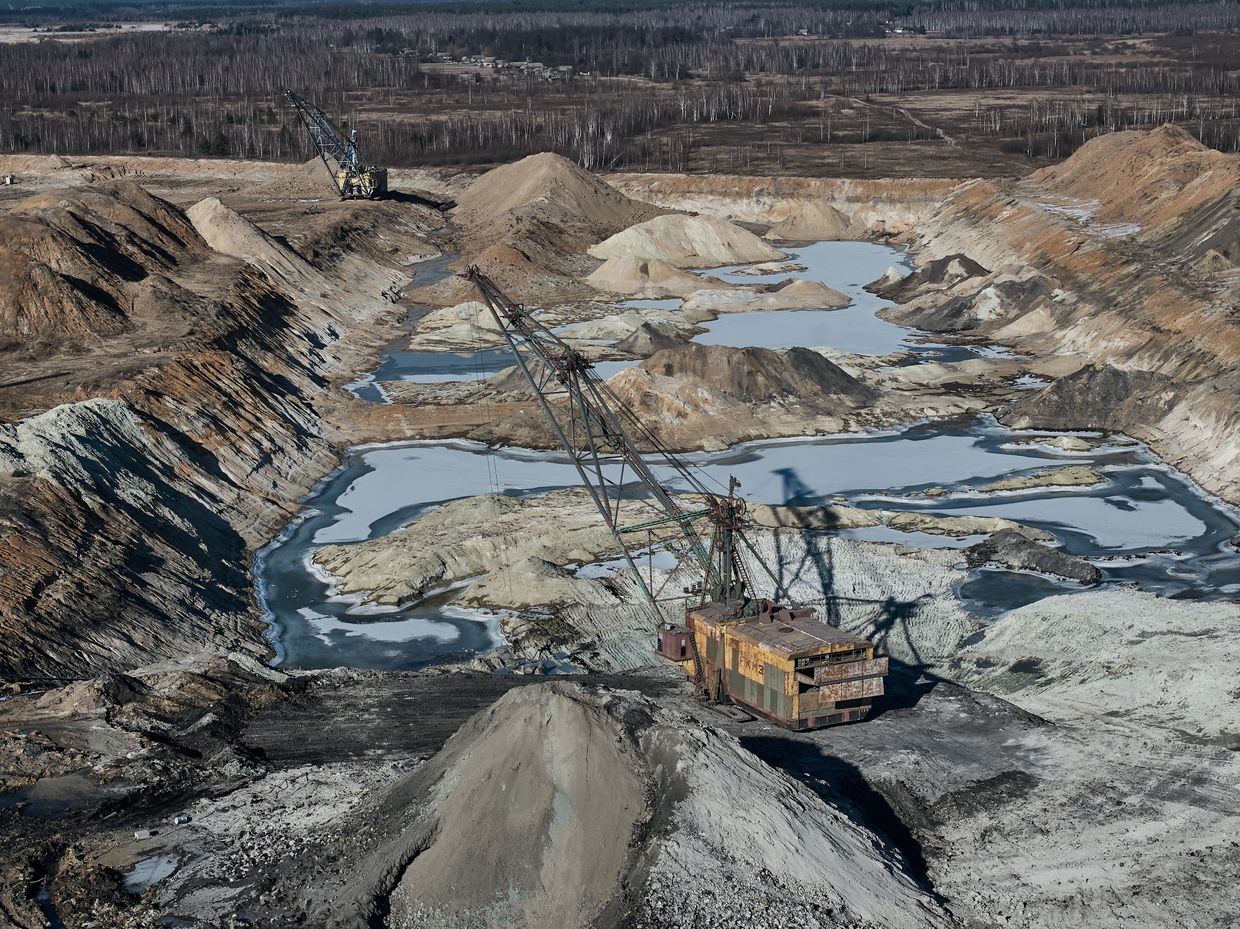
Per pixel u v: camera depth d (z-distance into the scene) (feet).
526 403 298.76
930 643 191.11
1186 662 171.94
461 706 166.09
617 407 288.92
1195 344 298.35
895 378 322.55
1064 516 238.48
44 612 177.78
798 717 156.15
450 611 201.46
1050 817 141.79
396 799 133.69
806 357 308.19
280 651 189.88
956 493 250.16
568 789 128.36
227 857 130.00
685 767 130.52
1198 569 212.43
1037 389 314.76
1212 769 148.56
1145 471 262.06
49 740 150.30
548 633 190.80
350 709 165.48
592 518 230.89
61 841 132.67
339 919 119.55
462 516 233.76
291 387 304.09
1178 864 132.87
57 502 199.31
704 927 117.60
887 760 151.53
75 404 231.30
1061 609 191.42
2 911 121.49
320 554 222.48
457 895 123.13
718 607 172.45
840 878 125.29
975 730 160.45
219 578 209.97
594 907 121.60
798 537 217.97
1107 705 168.14
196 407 259.60
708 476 260.01
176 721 159.53
